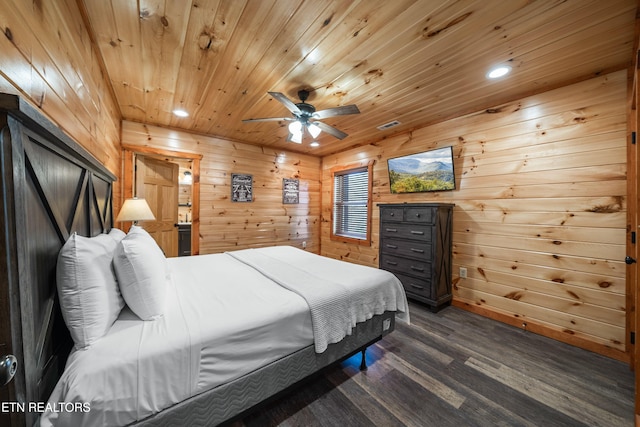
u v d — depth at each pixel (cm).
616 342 201
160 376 95
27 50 94
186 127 364
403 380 174
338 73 215
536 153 244
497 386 169
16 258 67
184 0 141
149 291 118
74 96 144
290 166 491
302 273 198
